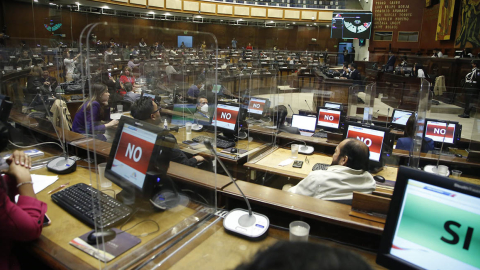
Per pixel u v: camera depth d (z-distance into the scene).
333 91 6.66
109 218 1.11
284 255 0.33
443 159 2.95
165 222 1.23
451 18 9.40
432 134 3.86
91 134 1.23
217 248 1.13
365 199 1.24
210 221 1.32
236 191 1.49
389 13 12.75
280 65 11.87
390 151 2.72
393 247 0.93
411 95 8.04
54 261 1.01
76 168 1.86
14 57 3.08
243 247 1.14
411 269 0.88
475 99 6.79
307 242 0.36
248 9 14.85
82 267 0.98
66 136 2.07
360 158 1.76
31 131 2.24
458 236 0.83
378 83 9.74
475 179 2.83
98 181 1.17
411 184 0.92
